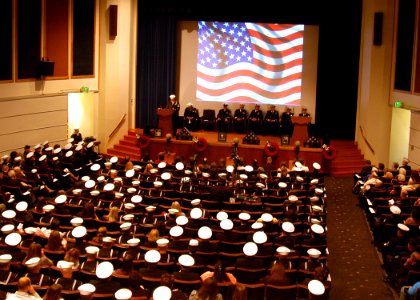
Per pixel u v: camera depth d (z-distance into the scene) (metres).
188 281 10.05
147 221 14.37
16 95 22.42
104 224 13.84
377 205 16.91
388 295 13.11
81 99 26.45
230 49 27.62
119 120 26.61
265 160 24.11
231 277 10.26
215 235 13.90
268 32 27.28
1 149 21.94
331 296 13.02
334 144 26.22
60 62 24.39
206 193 17.44
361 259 15.27
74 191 16.12
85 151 22.38
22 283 8.14
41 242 12.34
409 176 20.00
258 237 12.41
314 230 13.26
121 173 19.28
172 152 24.69
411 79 22.81
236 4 26.92
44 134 23.84
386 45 24.50
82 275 10.34
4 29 21.53
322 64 26.88
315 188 18.44
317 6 26.38
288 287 10.36
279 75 27.44
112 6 25.80
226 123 26.84
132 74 27.42
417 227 14.04
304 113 26.36
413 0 22.62
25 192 16.91
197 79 27.98
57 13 23.98
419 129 21.91
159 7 27.27
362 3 26.16
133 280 9.22
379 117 24.86
